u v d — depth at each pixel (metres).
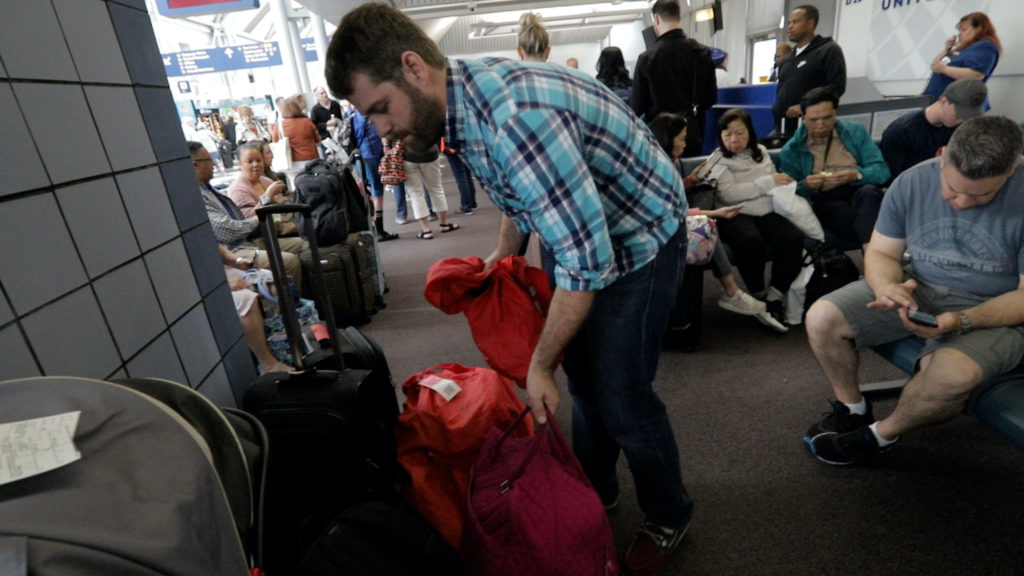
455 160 5.59
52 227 0.87
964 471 1.58
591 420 1.34
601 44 22.78
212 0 6.01
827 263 2.47
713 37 10.66
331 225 2.85
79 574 0.40
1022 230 1.36
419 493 1.31
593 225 0.83
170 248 1.18
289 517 1.17
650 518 1.32
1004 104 3.98
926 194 1.50
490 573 1.01
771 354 2.34
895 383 2.00
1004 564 1.28
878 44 5.27
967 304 1.49
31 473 0.44
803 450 1.72
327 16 7.96
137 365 1.04
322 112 7.38
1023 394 1.24
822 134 2.59
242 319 1.95
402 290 3.58
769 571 1.32
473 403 1.37
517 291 1.26
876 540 1.38
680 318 2.34
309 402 1.13
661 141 2.70
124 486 0.47
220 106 7.41
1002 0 3.88
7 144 0.80
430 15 9.18
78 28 0.97
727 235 2.56
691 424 1.91
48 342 0.85
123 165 1.05
